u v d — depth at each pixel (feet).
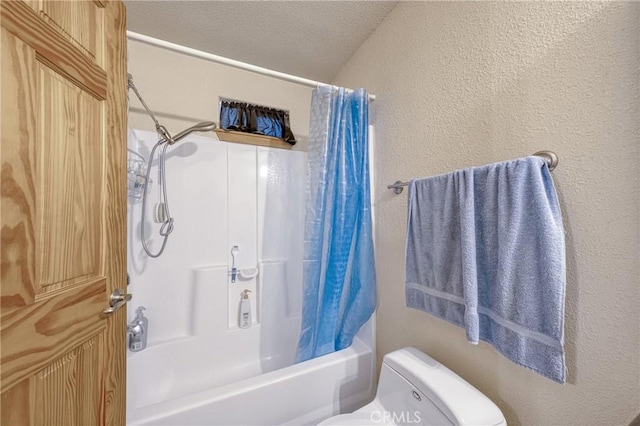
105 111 2.37
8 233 1.56
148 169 4.40
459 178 2.65
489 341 2.44
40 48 1.77
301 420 3.52
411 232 3.30
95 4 2.31
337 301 4.12
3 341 1.53
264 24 4.55
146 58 5.24
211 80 5.76
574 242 2.05
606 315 1.87
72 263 2.01
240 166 5.36
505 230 2.21
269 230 5.55
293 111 6.57
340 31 4.67
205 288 4.80
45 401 1.77
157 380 4.29
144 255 4.51
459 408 2.27
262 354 5.18
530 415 2.32
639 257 1.72
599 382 1.91
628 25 1.76
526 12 2.35
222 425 3.03
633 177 1.74
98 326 2.26
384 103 4.32
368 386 4.12
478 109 2.80
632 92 1.74
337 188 4.15
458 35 3.03
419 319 3.56
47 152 1.82
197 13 4.32
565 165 2.10
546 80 2.21
